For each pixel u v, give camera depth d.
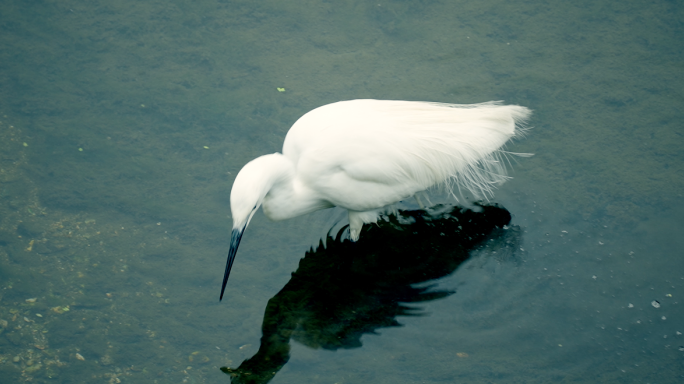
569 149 2.87
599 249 2.77
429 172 2.78
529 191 2.83
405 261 2.78
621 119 2.90
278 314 2.73
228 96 2.95
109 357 2.70
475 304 2.73
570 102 2.93
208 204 2.83
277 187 2.75
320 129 2.76
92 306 2.74
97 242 2.79
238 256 2.78
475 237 2.79
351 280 2.76
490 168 2.84
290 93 2.95
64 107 2.93
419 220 2.82
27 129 2.90
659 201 2.81
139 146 2.89
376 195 2.77
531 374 2.67
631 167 2.85
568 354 2.68
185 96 2.95
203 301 2.74
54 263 2.78
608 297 2.73
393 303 2.74
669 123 2.89
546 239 2.79
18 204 2.83
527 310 2.72
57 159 2.87
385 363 2.69
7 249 2.79
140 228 2.81
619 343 2.69
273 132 2.90
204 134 2.90
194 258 2.78
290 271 2.77
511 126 2.80
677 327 2.70
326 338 2.71
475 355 2.69
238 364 2.69
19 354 2.70
